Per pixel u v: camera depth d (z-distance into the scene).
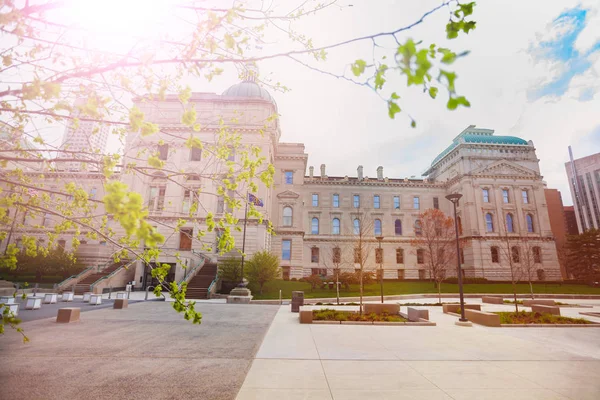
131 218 1.87
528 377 6.60
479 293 33.19
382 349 9.00
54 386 5.89
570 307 23.08
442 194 57.47
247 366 7.31
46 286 29.86
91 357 7.96
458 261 14.48
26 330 11.45
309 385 6.06
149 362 7.59
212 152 5.04
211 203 37.97
